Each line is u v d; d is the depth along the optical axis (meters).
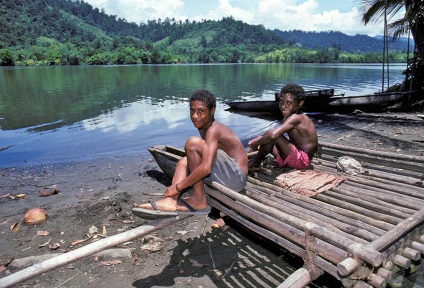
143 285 2.73
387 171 3.91
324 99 11.60
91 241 3.43
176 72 44.31
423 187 3.37
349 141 7.46
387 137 7.70
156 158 5.02
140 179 5.32
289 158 3.96
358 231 2.50
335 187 3.46
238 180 3.13
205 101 2.88
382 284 2.05
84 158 6.66
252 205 2.59
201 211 2.71
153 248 3.26
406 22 13.52
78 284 2.76
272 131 3.73
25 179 5.42
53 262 2.11
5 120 10.98
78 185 5.08
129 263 3.03
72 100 16.00
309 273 2.18
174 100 16.03
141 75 37.12
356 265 1.93
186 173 2.96
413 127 8.77
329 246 2.29
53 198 4.57
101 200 4.43
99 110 12.95
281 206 3.04
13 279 1.99
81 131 9.27
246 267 2.95
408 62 13.56
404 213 2.78
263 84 24.81
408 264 2.26
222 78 31.62
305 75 35.84
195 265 2.99
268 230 2.79
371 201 3.10
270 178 3.83
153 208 2.57
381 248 2.10
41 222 3.83
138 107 13.68
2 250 3.28
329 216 2.87
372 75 35.03
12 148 7.53
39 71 47.53
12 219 3.92
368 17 13.72
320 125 9.67
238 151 3.22
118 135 8.76
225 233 3.53
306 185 3.46
